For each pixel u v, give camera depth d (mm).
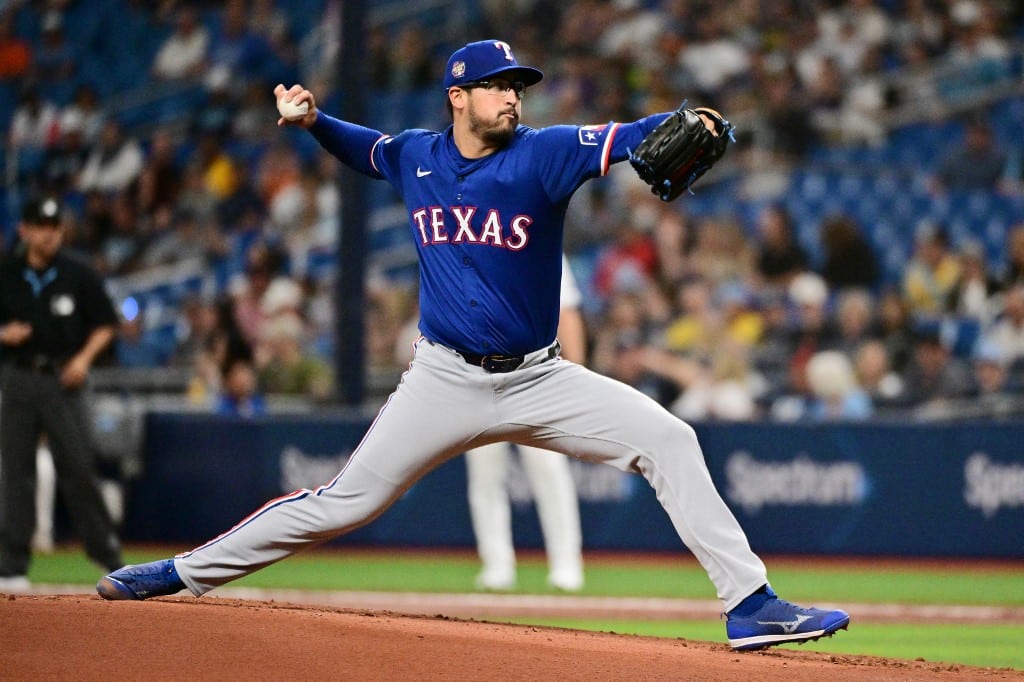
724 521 16375
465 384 16562
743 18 62375
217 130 63438
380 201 60938
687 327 48969
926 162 59781
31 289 27625
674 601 30641
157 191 61125
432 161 16625
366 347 42125
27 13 71375
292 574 35844
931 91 61031
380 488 16781
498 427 16750
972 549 40000
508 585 31188
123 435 42719
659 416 16438
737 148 58656
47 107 66688
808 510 40594
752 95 60031
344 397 42094
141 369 53406
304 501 16953
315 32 63719
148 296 58344
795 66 60781
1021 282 51250
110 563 28422
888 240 56812
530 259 16219
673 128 15414
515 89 16281
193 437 42781
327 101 60844
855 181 57906
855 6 62656
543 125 59906
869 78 61000
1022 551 39688
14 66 70625
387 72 63594
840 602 31328
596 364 45469
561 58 63375
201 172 61000
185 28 67125
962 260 51875
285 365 47625
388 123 63281
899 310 47938
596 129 15828
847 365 44562
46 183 64812
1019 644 24141
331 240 56562
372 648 14758
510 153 16141
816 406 44625
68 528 42906
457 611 27656
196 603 17000
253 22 66000
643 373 45875
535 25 65125
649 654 15430
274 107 62938
